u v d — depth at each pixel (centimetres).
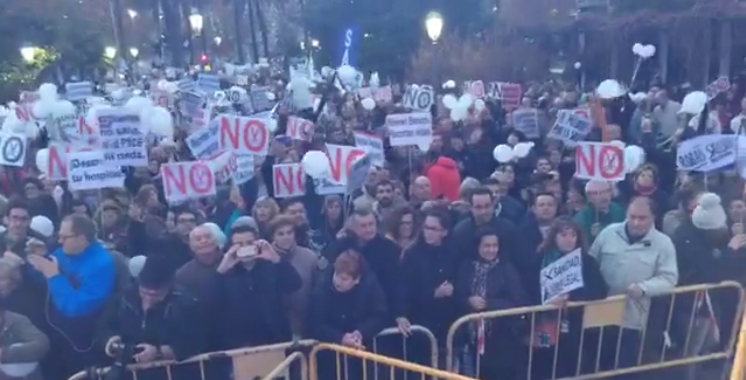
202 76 1747
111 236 688
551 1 2723
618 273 571
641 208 569
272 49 5584
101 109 705
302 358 493
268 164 926
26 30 2977
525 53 2755
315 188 820
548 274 554
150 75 3484
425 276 565
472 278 566
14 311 489
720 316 591
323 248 654
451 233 586
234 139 777
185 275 520
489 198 587
